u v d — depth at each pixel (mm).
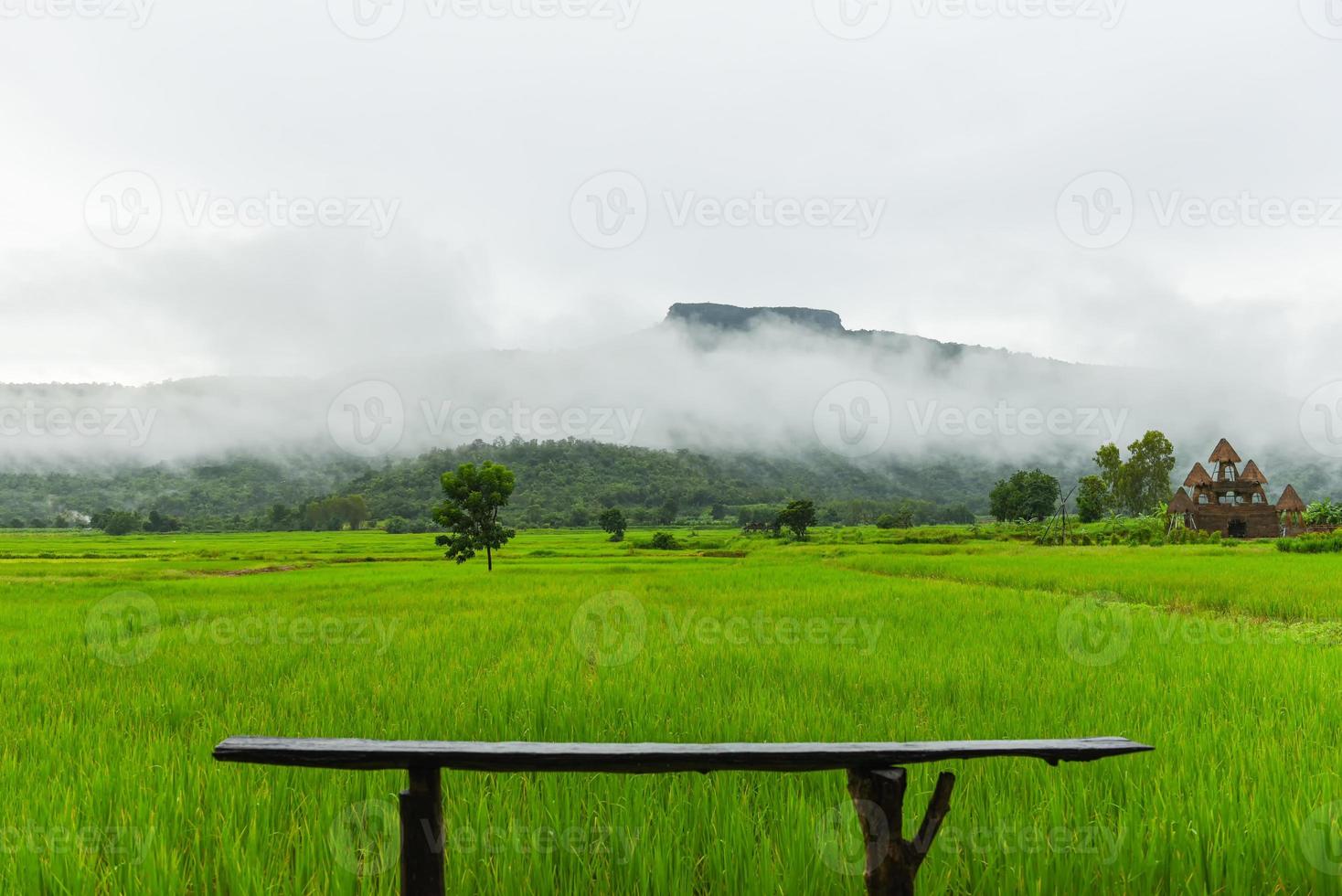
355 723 8102
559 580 31641
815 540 81062
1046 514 103812
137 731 8047
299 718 8438
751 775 6109
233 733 7801
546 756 2742
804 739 7297
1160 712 7992
